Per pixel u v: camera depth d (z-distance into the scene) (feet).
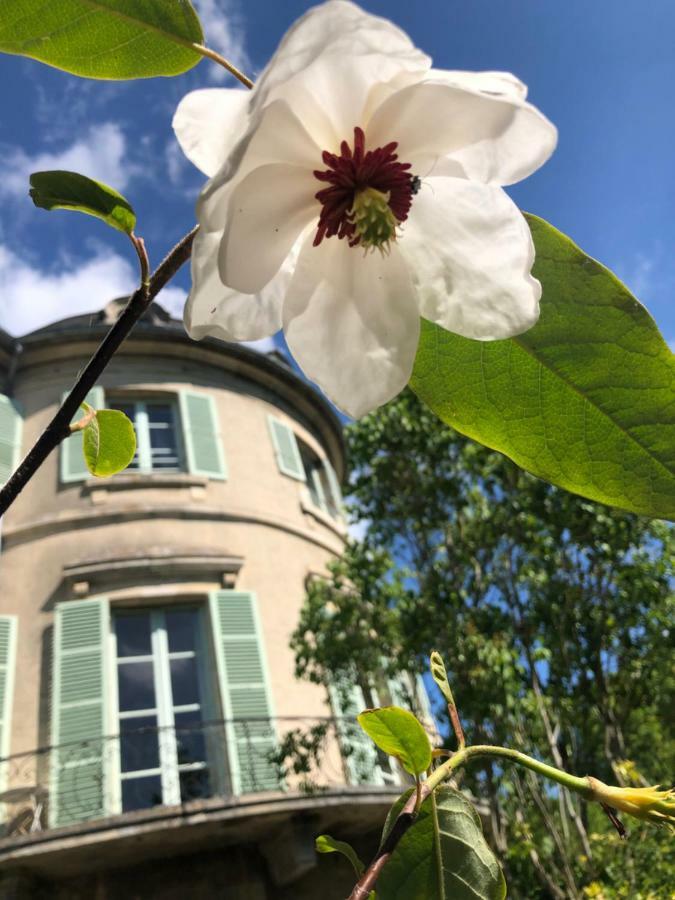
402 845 3.08
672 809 2.75
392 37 2.76
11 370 44.73
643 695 32.35
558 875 27.17
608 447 3.53
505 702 26.27
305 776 30.25
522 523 29.86
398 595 31.32
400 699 36.40
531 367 3.55
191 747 33.73
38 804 30.63
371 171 3.22
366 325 3.42
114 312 49.73
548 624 30.42
